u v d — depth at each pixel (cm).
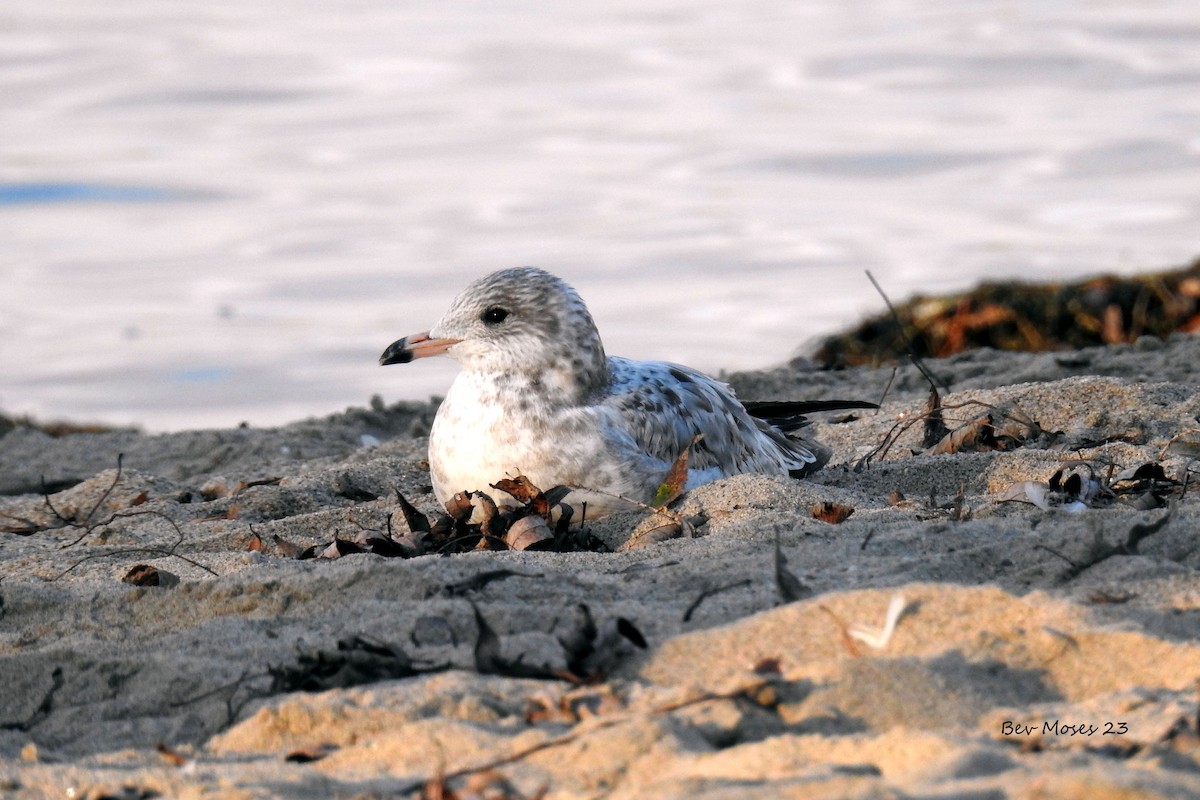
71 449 1546
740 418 988
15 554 940
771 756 457
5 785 493
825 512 818
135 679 595
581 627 569
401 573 678
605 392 895
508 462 864
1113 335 2003
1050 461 947
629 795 438
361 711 530
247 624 651
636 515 848
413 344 886
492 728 510
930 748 451
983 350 1628
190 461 1466
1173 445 968
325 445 1474
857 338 2072
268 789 466
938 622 565
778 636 567
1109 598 597
